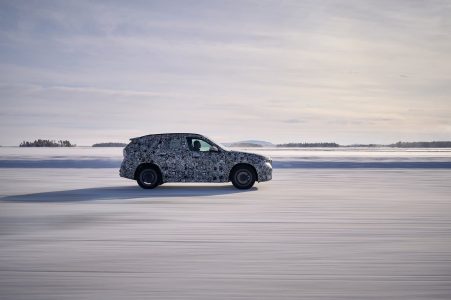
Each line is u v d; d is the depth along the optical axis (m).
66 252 6.88
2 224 9.21
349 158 50.56
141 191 15.57
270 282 5.43
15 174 24.06
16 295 4.99
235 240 7.71
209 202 12.62
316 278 5.58
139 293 5.04
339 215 10.35
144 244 7.41
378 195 14.30
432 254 6.75
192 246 7.27
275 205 12.02
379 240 7.71
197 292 5.07
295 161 40.72
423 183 18.67
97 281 5.46
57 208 11.47
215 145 16.08
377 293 5.04
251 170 16.02
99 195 14.30
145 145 16.09
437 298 4.89
